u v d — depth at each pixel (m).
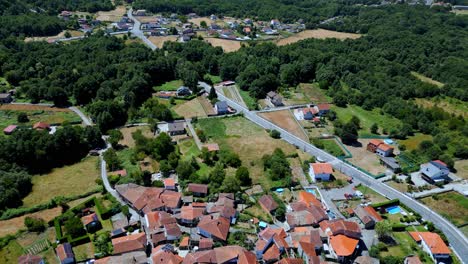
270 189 126.38
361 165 143.00
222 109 181.50
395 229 109.19
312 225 109.19
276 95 196.25
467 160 146.75
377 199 123.44
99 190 122.75
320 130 169.00
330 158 147.00
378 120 179.12
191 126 169.38
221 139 159.00
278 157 139.00
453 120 170.62
